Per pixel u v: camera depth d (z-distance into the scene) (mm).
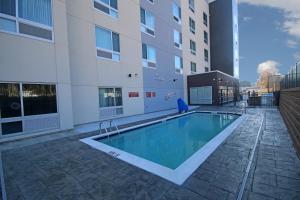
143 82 13781
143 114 13242
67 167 3967
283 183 3004
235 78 26234
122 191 2936
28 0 6895
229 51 27141
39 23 7176
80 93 9352
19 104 6602
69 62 8836
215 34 28188
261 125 7770
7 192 3025
